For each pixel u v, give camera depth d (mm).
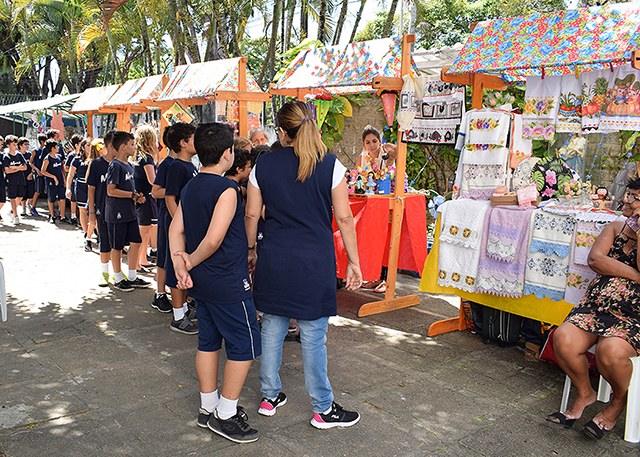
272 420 3164
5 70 27250
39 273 6586
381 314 5258
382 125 9141
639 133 5555
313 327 2914
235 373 2885
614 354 2945
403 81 5062
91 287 6016
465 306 4742
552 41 4023
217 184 2773
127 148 5805
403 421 3191
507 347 4406
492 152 4340
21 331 4582
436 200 7418
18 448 2811
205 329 2977
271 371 3139
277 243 2867
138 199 5918
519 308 4098
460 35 19438
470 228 4262
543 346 4102
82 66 25203
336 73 5688
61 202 10703
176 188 4414
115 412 3217
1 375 3697
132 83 9227
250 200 2953
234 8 9648
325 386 3020
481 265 4238
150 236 7391
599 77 3936
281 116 2850
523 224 3965
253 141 5363
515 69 4121
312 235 2854
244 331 2875
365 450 2877
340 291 6086
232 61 6270
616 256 3268
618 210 4074
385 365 4008
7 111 16875
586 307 3264
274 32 9312
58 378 3670
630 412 3012
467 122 4527
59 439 2906
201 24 10766
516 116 4324
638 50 3498
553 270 3816
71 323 4805
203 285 2826
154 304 5273
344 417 3107
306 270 2826
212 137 2832
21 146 10648
